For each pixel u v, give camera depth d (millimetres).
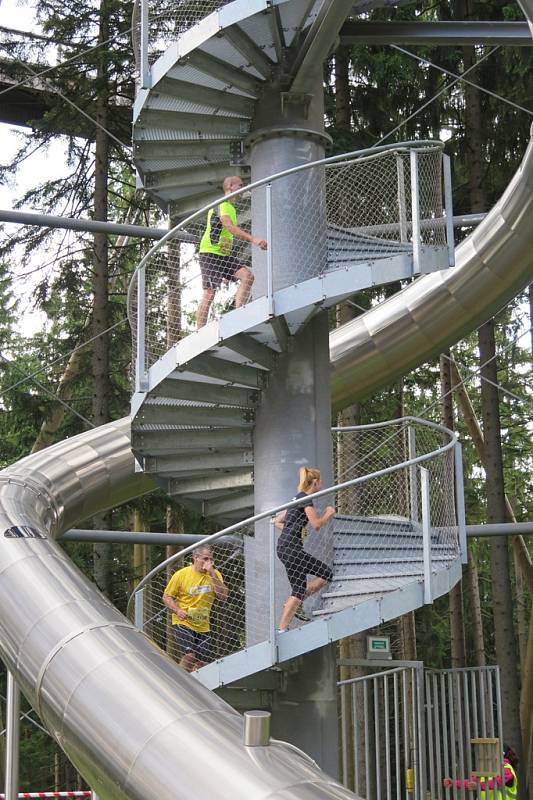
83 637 7855
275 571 10336
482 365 19156
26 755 23938
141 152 12109
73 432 21969
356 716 11953
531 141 11711
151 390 10562
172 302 11094
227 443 11227
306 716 10500
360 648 18203
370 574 10117
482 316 13367
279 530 10422
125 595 25188
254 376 11008
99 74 20391
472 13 19328
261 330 10352
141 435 11180
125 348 21953
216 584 10172
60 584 8852
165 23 11805
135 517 24391
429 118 20062
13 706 9867
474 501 28578
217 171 12242
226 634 10570
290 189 11188
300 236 11023
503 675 18438
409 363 13680
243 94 11633
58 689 7430
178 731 6348
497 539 19016
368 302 19906
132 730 6570
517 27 13328
